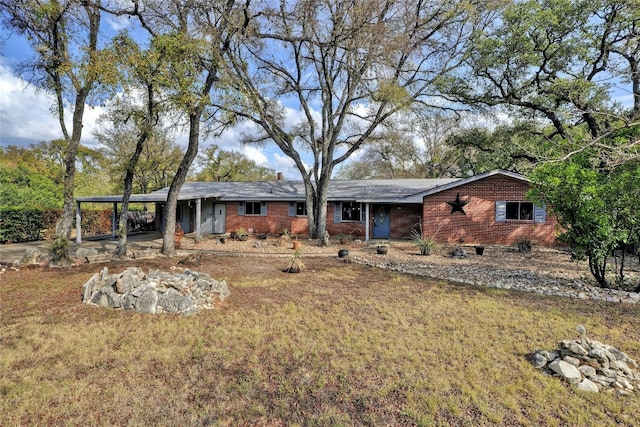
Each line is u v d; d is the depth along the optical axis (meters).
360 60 15.16
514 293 7.52
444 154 33.31
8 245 15.16
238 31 12.77
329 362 4.23
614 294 7.34
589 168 7.62
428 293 7.52
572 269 10.34
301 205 20.62
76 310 6.03
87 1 9.84
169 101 11.12
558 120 16.25
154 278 6.95
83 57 9.47
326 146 17.53
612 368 3.94
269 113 17.47
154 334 5.02
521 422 3.11
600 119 13.78
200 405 3.36
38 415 3.17
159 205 23.97
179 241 15.34
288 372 3.99
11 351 4.40
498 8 14.26
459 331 5.23
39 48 9.68
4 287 7.70
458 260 12.09
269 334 5.09
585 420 3.13
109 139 29.31
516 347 4.66
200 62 11.30
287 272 9.91
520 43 14.57
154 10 10.94
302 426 3.06
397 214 19.19
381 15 13.79
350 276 9.39
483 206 15.78
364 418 3.16
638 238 7.52
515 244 15.39
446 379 3.82
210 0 11.48
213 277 9.05
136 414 3.20
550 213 8.57
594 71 15.12
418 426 3.05
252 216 21.50
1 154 23.45
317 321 5.66
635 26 13.66
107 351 4.45
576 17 13.91
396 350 4.55
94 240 17.80
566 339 4.91
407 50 14.34
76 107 10.36
